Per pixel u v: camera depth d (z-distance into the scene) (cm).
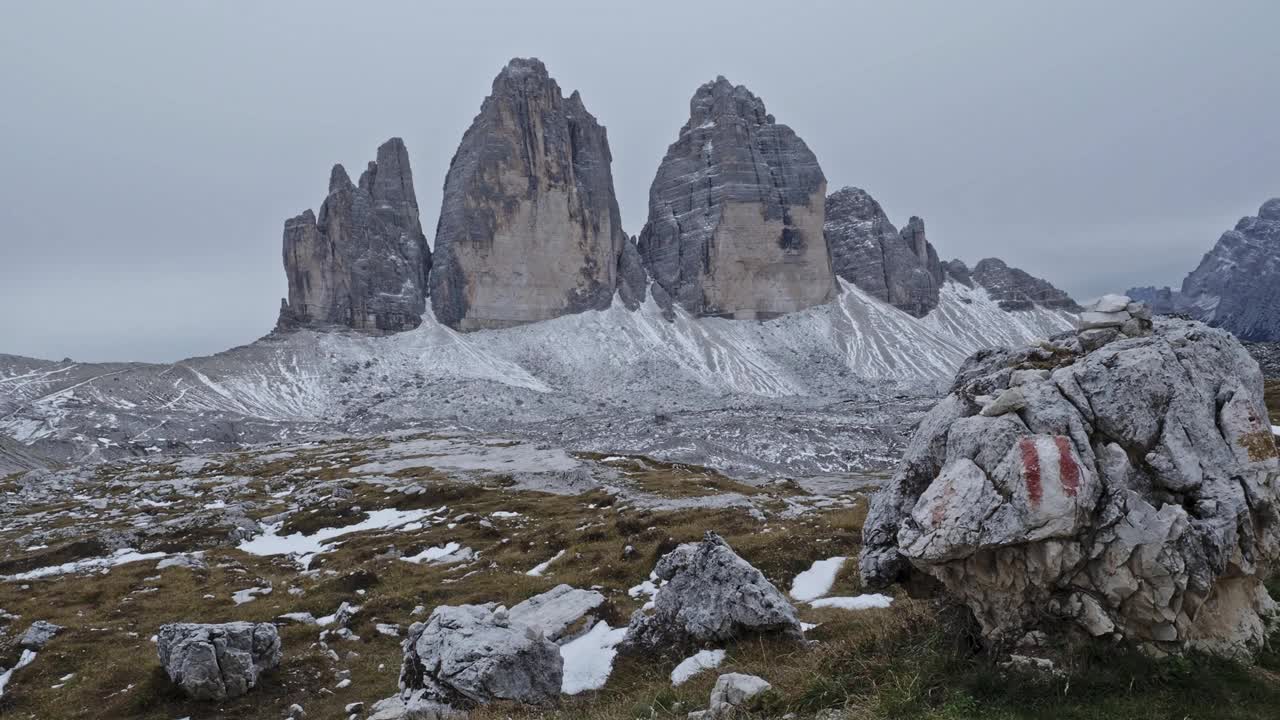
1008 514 1105
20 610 3162
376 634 2527
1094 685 1062
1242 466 1176
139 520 5744
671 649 1895
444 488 6056
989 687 1112
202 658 2064
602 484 6506
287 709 1992
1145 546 1088
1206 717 981
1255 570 1196
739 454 11288
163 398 17675
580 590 2420
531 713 1616
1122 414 1190
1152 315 1414
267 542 5016
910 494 1385
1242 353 1331
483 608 1984
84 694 2144
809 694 1292
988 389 1357
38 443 13450
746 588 1847
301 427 16200
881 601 2138
